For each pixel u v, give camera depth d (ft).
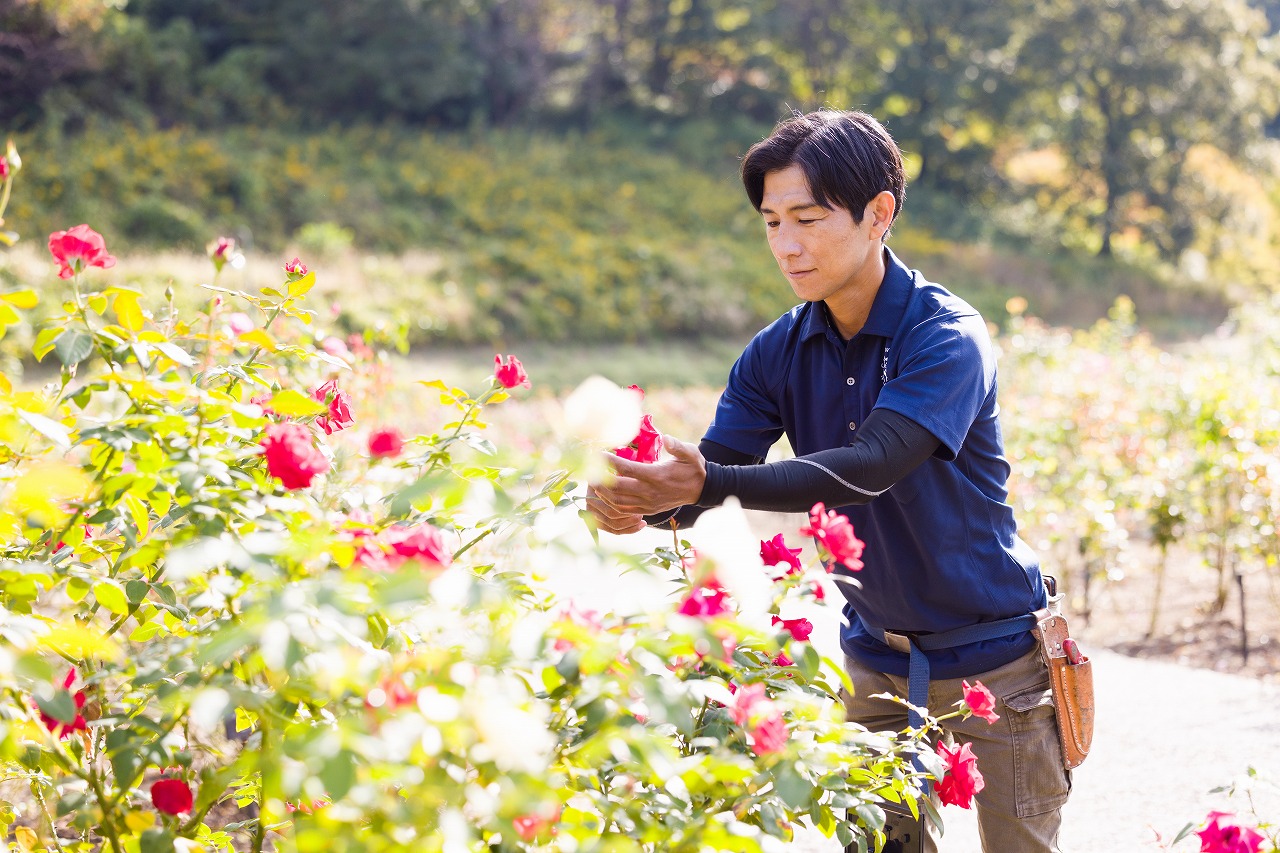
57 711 4.17
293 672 4.02
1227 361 26.84
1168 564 21.83
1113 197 124.36
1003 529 6.53
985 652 6.47
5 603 4.85
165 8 102.73
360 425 13.47
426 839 3.80
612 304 72.02
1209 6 120.47
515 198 88.79
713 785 4.60
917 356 5.99
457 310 62.34
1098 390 25.26
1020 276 105.81
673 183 105.19
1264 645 16.61
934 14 126.00
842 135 5.97
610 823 4.35
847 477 5.47
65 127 78.54
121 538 5.94
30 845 5.49
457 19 110.22
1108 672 15.44
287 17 102.78
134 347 4.91
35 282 45.60
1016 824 6.56
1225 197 124.88
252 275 55.93
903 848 6.41
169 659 4.55
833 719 4.86
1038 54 123.24
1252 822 6.10
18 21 79.05
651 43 131.03
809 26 128.67
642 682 4.11
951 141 133.49
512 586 5.03
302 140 91.04
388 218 77.30
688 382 60.23
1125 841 10.30
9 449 5.16
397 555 4.23
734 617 4.56
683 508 6.17
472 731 3.69
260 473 5.32
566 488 5.40
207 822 8.64
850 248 6.06
